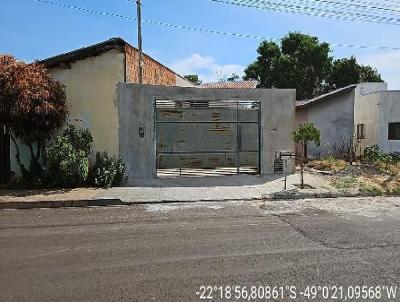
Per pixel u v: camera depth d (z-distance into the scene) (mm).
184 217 8938
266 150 14992
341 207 10125
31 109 11820
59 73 13508
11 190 11891
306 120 23875
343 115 23859
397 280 5047
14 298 4539
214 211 9617
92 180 12672
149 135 13883
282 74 38719
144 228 7891
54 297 4562
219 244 6695
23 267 5582
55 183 12266
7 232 7637
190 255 6090
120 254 6160
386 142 21688
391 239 6984
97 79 13578
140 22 17719
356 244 6672
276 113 14945
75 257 6023
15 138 13133
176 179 13914
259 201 10977
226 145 17828
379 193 12062
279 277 5148
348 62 39531
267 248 6453
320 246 6555
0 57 12133
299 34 39844
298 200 11164
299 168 17422
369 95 23016
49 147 12586
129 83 13688
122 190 11922
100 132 13633
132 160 13789
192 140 17562
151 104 13859
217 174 15188
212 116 17656
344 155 21844
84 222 8484
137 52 15969
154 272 5344
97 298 4523
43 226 8141
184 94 14086
